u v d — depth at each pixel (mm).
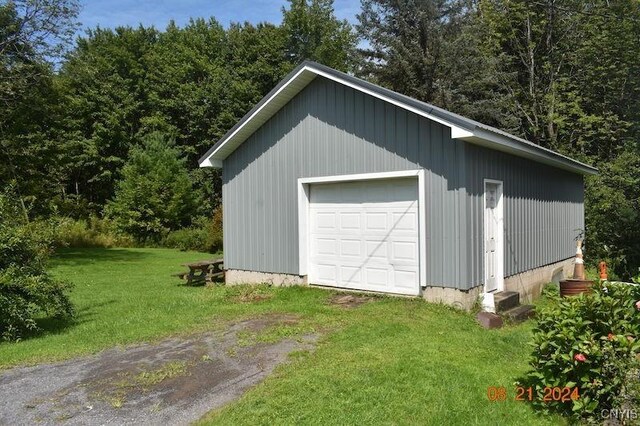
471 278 7516
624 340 3600
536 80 24391
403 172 8031
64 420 3990
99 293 10211
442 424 3752
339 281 9195
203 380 4770
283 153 9781
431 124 7719
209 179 30391
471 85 23844
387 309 7387
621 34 21203
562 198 12562
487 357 5395
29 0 16719
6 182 17938
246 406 4070
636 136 20641
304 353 5402
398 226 8375
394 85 25594
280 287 9703
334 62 29125
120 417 4012
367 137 8500
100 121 30516
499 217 8648
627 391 3521
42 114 18625
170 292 10180
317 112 9219
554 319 4039
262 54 30234
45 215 19906
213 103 30328
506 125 23469
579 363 3715
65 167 27562
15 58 17125
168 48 33156
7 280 6277
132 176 25625
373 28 26703
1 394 4574
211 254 20516
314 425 3732
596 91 22656
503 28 24875
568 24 23188
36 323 7332
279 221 9883
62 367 5320
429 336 6082
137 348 5965
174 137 30594
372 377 4613
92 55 27844
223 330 6617
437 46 24172
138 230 25281
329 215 9336
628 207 14938
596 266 14273
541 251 10852
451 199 7508
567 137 23219
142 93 31938
